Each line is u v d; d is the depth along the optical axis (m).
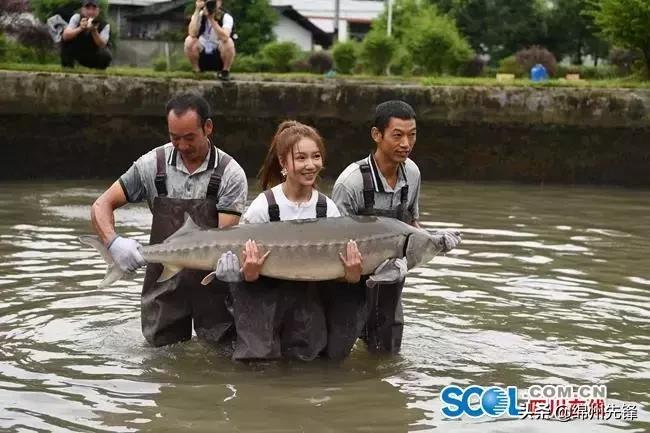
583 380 6.84
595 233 12.55
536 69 31.47
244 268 6.67
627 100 18.14
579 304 8.91
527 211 14.38
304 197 7.16
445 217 13.56
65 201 14.47
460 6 49.91
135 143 17.89
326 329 7.14
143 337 7.69
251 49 48.56
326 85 18.02
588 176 18.50
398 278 6.79
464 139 18.36
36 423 5.81
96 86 17.56
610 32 21.00
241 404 6.22
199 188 7.32
